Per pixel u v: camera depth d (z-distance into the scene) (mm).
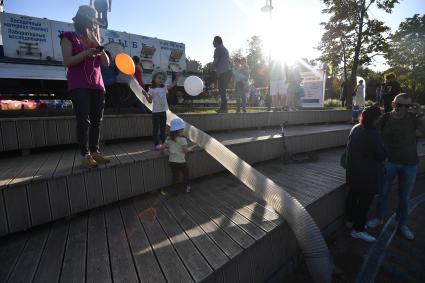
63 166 2842
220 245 2191
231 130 6449
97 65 2805
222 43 6422
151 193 3387
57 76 7047
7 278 1771
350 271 3039
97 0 7133
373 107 3355
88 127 2758
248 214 2811
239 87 7312
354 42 18406
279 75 9781
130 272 1846
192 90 4551
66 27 7238
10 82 7320
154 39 8672
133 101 6430
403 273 3037
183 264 1934
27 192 2271
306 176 4371
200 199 3230
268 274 2502
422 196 5406
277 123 7578
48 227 2475
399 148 3701
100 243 2213
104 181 2795
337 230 3920
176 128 3277
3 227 2158
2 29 6379
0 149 3309
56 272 1837
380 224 4215
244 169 3207
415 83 25531
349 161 3549
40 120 3621
